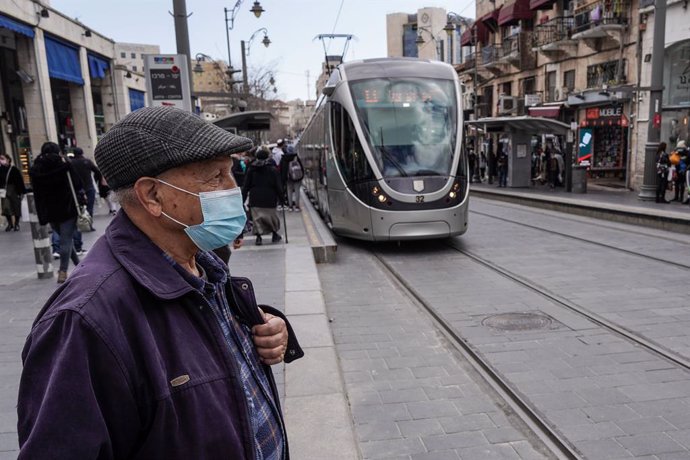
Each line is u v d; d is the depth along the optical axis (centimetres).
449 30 3159
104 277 120
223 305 150
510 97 2783
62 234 714
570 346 512
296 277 744
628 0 2047
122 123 134
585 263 860
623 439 351
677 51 1880
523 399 410
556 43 2458
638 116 2005
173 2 965
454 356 507
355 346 540
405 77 1050
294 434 347
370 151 992
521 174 2278
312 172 1736
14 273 798
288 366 452
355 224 1022
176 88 837
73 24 2102
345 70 1085
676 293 674
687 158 1557
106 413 112
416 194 972
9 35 1781
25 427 111
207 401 124
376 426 382
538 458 339
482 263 891
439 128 1016
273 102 4512
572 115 2462
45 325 114
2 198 1238
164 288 126
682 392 414
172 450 118
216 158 137
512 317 604
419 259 950
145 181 132
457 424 382
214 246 142
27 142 2061
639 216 1228
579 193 1931
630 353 491
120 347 114
